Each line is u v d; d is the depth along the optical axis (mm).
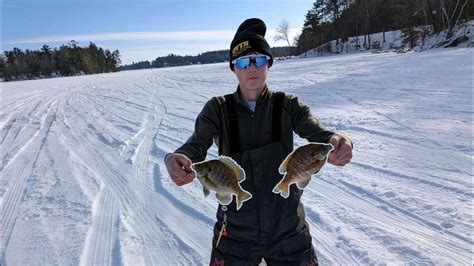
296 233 2127
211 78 24547
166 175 5848
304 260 2115
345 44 61156
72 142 8820
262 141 2102
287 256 2115
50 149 8250
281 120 2105
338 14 68000
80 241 3982
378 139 6461
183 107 12688
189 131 8852
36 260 3672
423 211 3955
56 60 88875
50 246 3908
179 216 4449
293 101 2137
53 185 5820
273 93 2148
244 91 2094
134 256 3652
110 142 8453
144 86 23422
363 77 14672
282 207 2094
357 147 6176
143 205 4836
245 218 2098
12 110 15422
